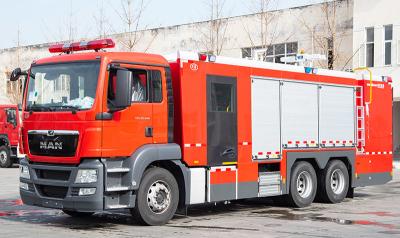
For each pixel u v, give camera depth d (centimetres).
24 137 1036
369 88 1489
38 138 1007
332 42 3091
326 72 1374
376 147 1506
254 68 1196
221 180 1113
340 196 1395
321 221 1087
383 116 1534
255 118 1192
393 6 2794
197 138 1073
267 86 1224
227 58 1143
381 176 1521
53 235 923
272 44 3362
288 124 1267
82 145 946
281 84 1255
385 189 1759
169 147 1027
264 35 3341
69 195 959
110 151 953
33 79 1045
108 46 1019
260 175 1196
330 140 1374
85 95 963
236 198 1143
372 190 1730
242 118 1162
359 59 2911
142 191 993
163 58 1046
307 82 1320
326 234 941
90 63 974
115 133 961
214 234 936
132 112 984
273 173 1227
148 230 972
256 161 1188
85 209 946
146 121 1005
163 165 1059
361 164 1460
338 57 3047
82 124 949
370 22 2872
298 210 1257
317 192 1381
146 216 1001
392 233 952
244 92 1171
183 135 1050
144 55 1017
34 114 1016
